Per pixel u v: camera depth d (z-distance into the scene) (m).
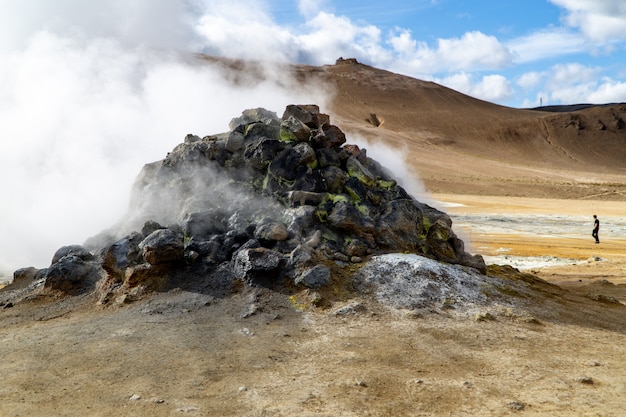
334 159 12.05
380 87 133.75
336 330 7.71
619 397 5.69
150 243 9.53
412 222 11.29
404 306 8.59
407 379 6.09
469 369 6.44
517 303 9.17
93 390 5.82
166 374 6.23
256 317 8.23
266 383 5.98
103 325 8.05
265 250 9.56
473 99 144.25
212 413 5.27
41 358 6.77
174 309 8.59
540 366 6.57
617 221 32.84
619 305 10.13
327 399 5.57
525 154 105.62
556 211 38.31
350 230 10.61
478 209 38.69
